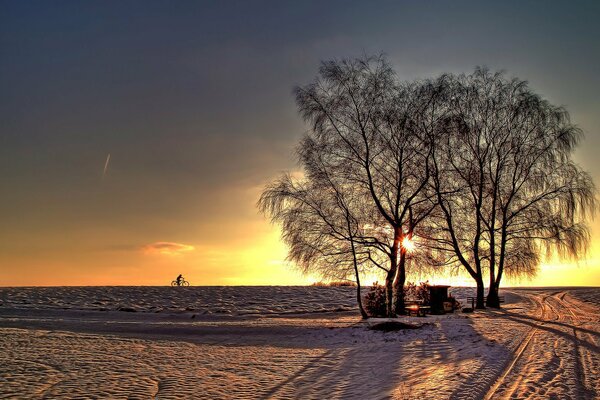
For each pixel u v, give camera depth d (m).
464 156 36.25
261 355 18.61
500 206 39.12
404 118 29.86
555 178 38.25
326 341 22.20
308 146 30.02
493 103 38.19
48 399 11.92
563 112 37.91
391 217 30.66
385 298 32.78
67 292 51.31
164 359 17.72
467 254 39.56
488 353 16.83
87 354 18.70
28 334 24.17
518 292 61.72
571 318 30.08
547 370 13.81
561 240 37.81
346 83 30.09
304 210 29.53
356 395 11.80
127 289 55.28
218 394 12.29
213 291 53.78
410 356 17.16
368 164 30.11
